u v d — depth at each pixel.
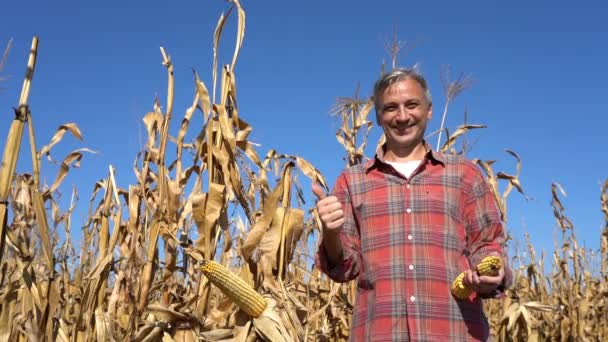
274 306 4.07
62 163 5.24
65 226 5.97
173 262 4.57
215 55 4.65
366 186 3.70
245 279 4.34
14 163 3.14
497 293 3.44
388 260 3.51
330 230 3.32
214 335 4.11
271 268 4.28
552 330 9.30
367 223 3.64
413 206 3.55
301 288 6.53
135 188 4.79
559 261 9.33
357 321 3.64
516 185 7.78
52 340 3.76
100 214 5.84
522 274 10.41
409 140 3.66
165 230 4.38
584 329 8.88
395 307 3.43
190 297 4.42
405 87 3.61
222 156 4.45
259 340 4.07
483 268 3.13
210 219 4.23
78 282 5.18
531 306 7.74
